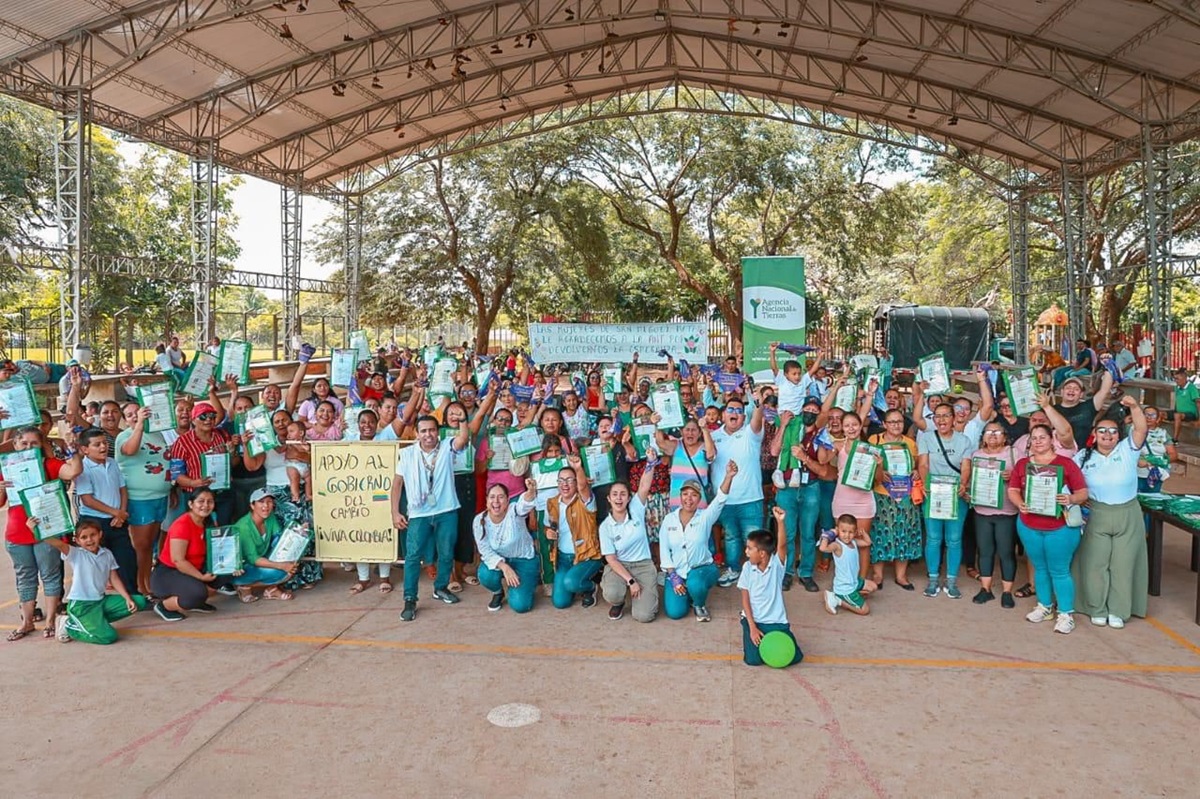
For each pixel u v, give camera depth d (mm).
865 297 43969
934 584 6645
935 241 40062
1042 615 5984
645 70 23062
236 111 21656
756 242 35031
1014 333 26906
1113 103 17672
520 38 21078
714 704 4715
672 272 36938
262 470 7320
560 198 30562
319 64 19656
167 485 6770
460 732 4414
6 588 7180
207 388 8070
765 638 5219
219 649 5664
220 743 4328
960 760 4059
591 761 4098
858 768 4000
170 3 15102
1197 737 4266
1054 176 25016
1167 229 18781
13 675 5234
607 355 14742
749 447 6855
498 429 7348
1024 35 17109
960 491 6457
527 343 37469
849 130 26031
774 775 3947
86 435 6059
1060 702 4684
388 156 27922
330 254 31344
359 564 7055
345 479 6988
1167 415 14234
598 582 6863
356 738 4367
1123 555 5844
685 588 6109
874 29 17328
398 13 17828
